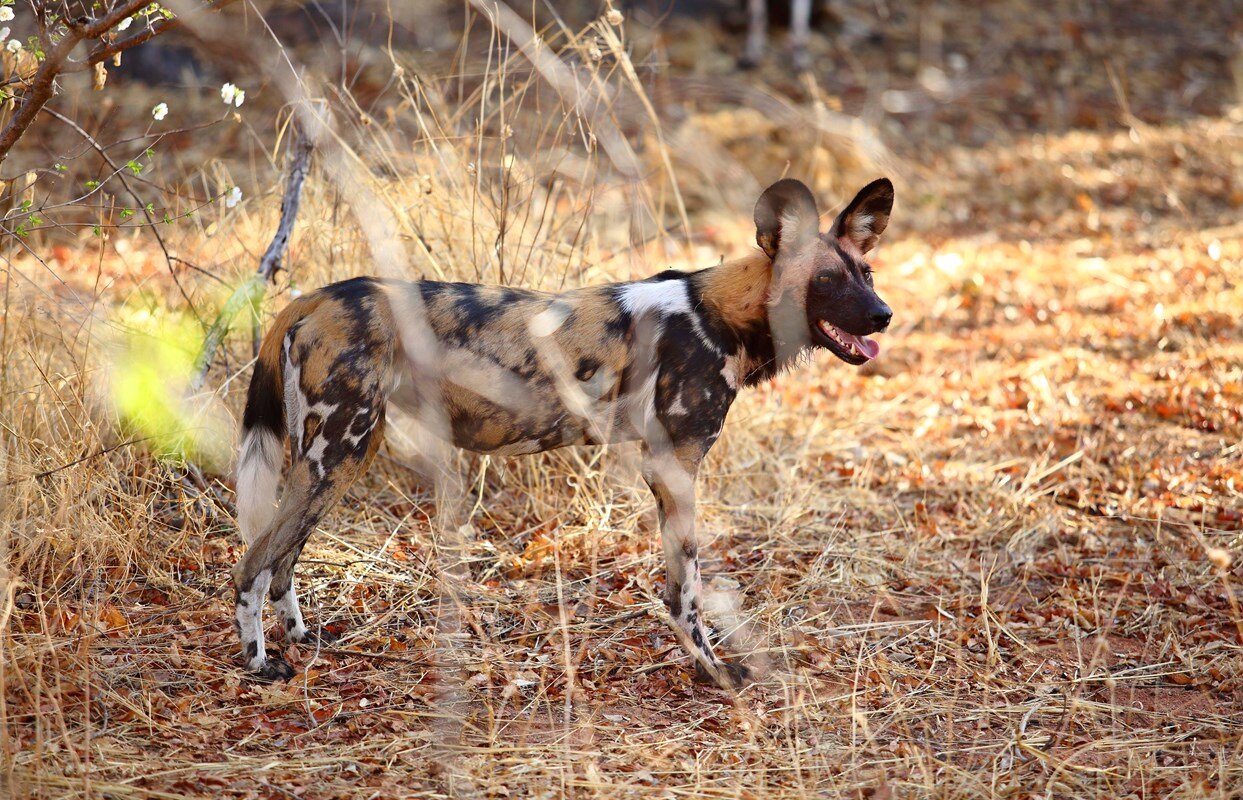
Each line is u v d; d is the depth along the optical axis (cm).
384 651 727
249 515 678
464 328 686
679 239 1664
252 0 818
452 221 988
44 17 708
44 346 891
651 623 784
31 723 608
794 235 709
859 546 905
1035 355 1360
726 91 1161
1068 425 1154
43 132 1532
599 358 701
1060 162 2117
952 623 796
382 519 901
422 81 1036
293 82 828
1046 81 2436
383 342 668
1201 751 652
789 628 784
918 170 2038
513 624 775
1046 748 654
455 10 1292
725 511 957
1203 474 1033
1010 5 2772
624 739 646
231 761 591
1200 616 802
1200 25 2734
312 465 669
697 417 719
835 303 710
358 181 912
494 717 659
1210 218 1886
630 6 2462
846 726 672
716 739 651
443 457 902
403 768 603
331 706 659
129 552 771
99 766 572
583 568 858
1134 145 2186
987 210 1950
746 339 729
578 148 1086
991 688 714
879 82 2281
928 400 1234
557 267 1011
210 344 862
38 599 676
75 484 766
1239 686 717
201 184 1298
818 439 1106
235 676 676
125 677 663
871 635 782
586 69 1038
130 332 863
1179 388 1215
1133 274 1634
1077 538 930
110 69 1838
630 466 956
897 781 613
